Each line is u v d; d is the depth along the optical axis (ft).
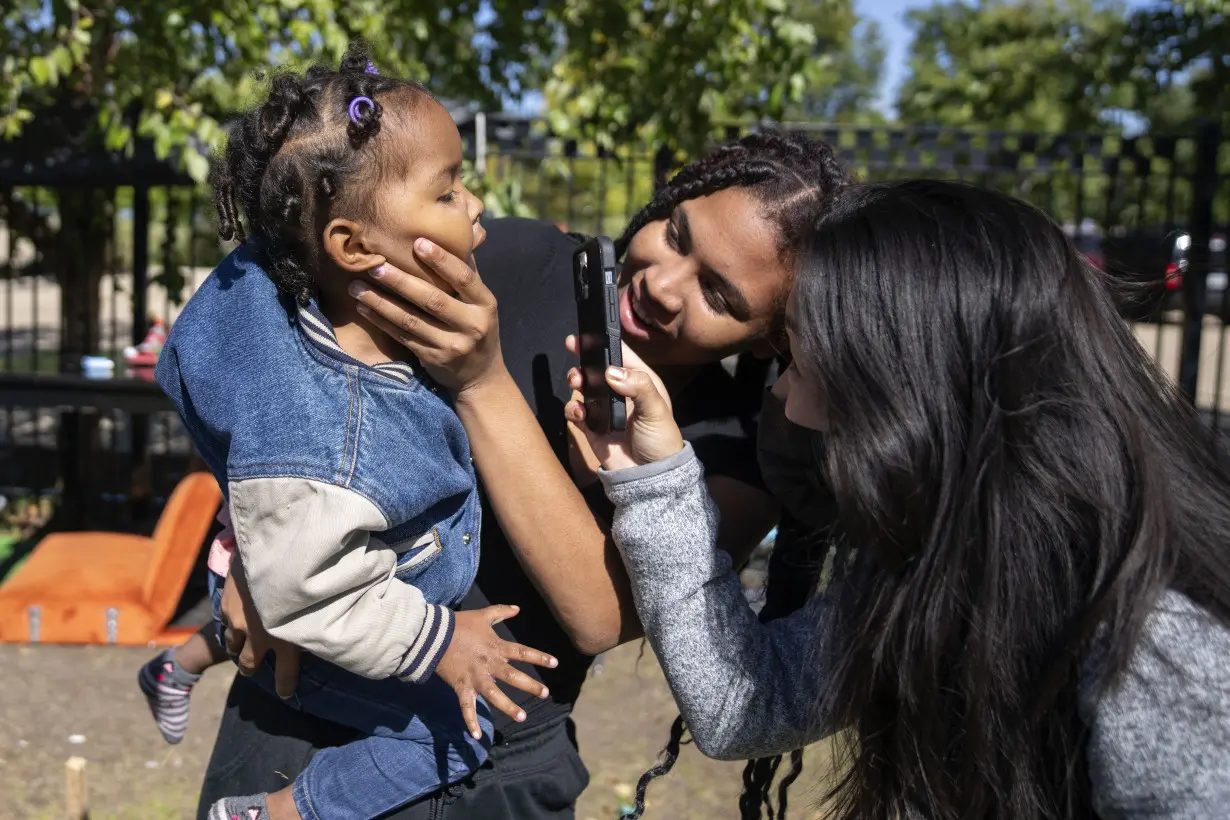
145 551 17.72
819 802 5.20
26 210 22.25
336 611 4.67
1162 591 3.76
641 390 4.84
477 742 5.45
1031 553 3.94
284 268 4.87
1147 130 32.48
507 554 5.64
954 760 4.14
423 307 4.75
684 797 12.85
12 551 19.80
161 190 26.35
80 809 10.00
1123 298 5.05
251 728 5.77
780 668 4.86
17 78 17.37
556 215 41.24
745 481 5.75
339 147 4.62
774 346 5.73
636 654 17.02
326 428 4.67
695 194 5.68
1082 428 3.98
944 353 4.03
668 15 21.02
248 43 17.78
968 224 4.16
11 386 17.20
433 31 20.79
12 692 14.74
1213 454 4.47
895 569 4.24
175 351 5.15
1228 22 26.12
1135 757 3.69
